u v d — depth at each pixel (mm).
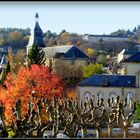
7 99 118875
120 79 150250
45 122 97375
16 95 119438
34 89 124250
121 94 149000
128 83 149500
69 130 91812
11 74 149375
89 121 95812
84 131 93250
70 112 97938
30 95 119312
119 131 103062
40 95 125750
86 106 104625
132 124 121250
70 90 165125
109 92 149250
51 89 129750
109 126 94250
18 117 85875
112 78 150625
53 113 93375
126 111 134125
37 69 133250
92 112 96250
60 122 93938
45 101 101250
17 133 83062
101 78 150625
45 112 99375
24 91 121375
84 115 100062
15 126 88438
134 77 150375
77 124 95875
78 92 150375
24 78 127750
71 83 186500
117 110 94938
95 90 149625
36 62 166000
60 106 96188
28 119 93875
